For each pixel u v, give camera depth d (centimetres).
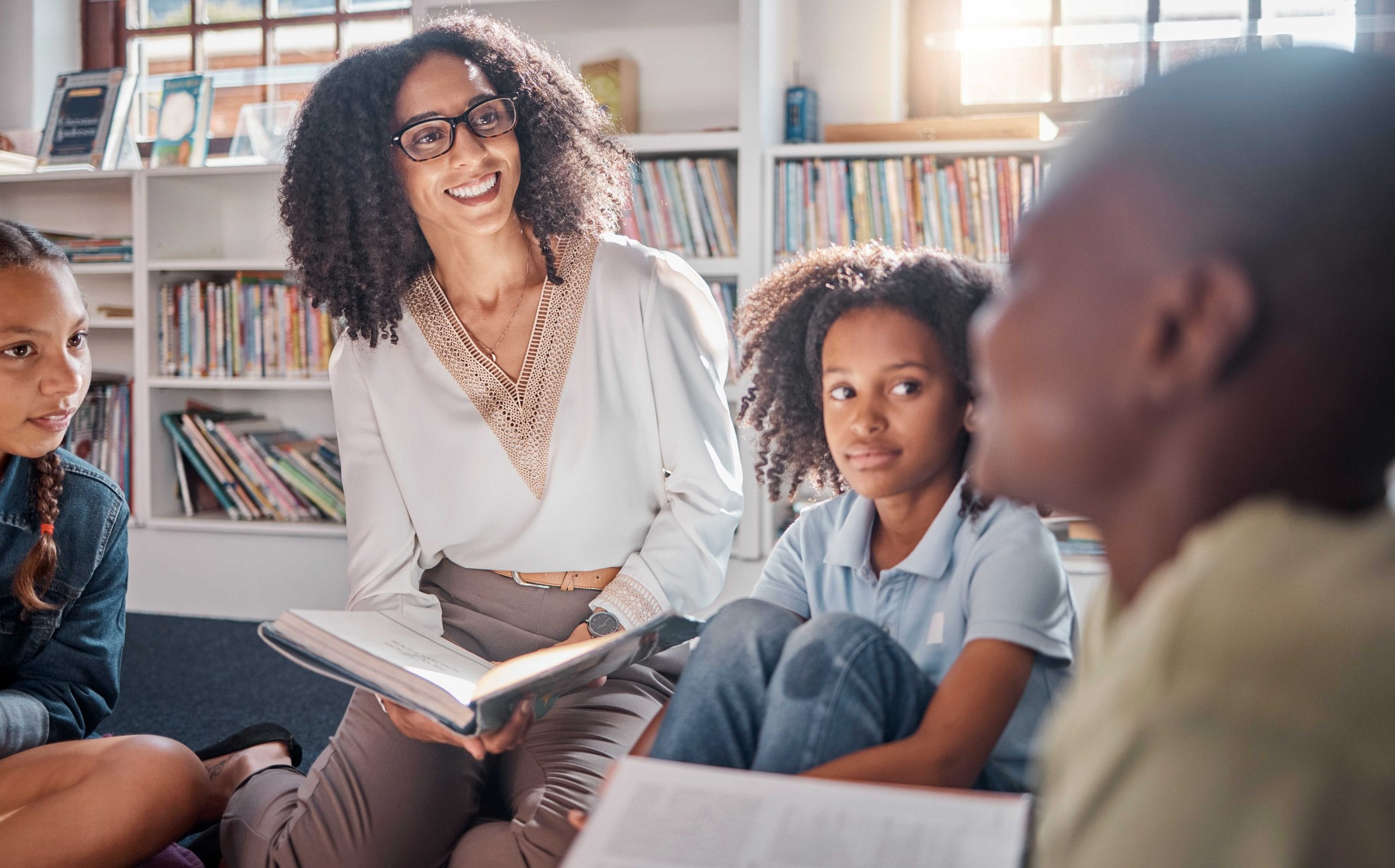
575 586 134
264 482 301
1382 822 32
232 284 304
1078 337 42
